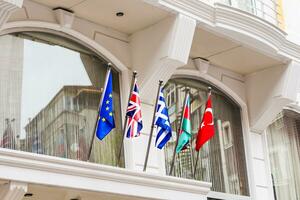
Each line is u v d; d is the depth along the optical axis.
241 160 10.89
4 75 7.98
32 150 7.99
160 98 8.49
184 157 9.93
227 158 10.66
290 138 11.82
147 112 9.27
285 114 11.91
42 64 8.43
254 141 11.05
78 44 8.91
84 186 7.11
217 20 9.25
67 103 8.58
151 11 8.75
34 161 6.65
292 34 11.79
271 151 11.41
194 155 10.09
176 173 9.70
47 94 8.37
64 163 6.91
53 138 8.27
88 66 8.98
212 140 10.55
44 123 8.22
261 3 10.88
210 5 9.13
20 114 8.00
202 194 8.48
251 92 11.12
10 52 8.12
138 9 8.70
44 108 8.27
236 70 11.03
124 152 9.05
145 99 9.23
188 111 8.97
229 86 10.92
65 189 7.08
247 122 11.05
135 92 8.27
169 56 8.75
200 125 9.49
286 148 11.67
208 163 10.31
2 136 7.75
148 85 9.05
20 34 8.28
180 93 10.19
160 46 8.90
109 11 8.73
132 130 8.12
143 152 9.07
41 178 6.71
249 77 11.20
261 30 9.67
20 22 8.13
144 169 8.30
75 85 8.73
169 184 8.04
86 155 8.58
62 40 8.73
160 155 9.34
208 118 9.18
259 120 10.95
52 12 8.55
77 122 8.61
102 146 8.84
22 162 6.55
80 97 8.75
